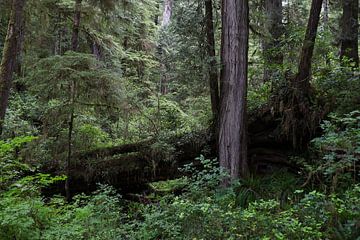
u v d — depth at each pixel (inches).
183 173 350.3
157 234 217.8
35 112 442.0
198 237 198.1
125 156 355.9
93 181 355.3
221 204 231.9
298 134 311.0
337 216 191.0
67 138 343.9
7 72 335.6
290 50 384.8
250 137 335.3
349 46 422.6
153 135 387.2
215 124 347.6
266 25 386.9
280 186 276.7
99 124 419.5
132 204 343.0
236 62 306.0
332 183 233.6
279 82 329.1
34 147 334.3
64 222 215.9
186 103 534.0
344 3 427.2
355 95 285.7
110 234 219.9
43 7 431.8
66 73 311.7
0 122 330.6
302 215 198.1
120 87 333.7
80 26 437.1
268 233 184.5
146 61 661.9
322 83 324.2
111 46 494.0
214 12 382.0
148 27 701.9
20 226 171.2
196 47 361.4
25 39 500.1
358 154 232.4
